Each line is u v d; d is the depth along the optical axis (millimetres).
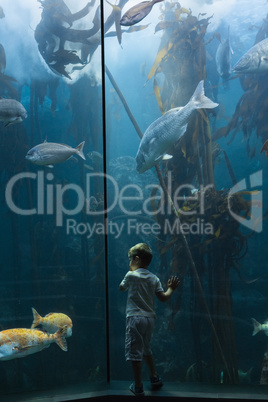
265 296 3400
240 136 3461
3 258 3686
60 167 3697
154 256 3564
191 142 3494
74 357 3643
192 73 3541
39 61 3754
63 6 3705
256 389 3146
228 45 3488
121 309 3600
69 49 3732
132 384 3178
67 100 3771
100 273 3691
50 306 3688
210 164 3486
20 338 3174
